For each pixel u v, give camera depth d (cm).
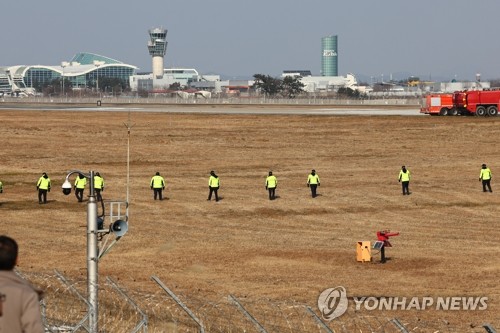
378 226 12100
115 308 5766
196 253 9956
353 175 17662
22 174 18275
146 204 14275
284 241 10850
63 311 5400
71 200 14762
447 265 9088
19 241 10875
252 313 6281
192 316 4572
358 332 5897
